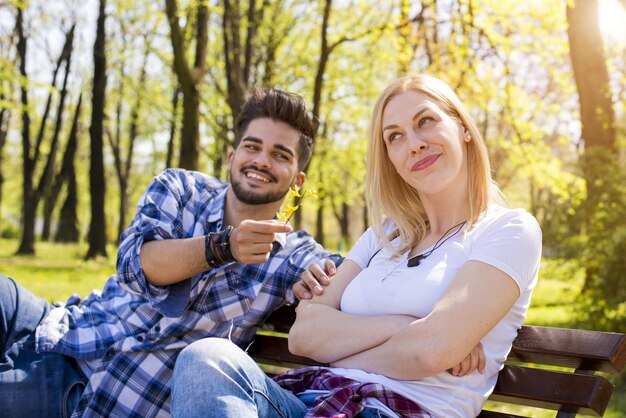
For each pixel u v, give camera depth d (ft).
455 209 8.05
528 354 7.71
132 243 9.19
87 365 9.61
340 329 7.72
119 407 9.18
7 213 157.99
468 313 6.84
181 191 9.91
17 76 60.39
